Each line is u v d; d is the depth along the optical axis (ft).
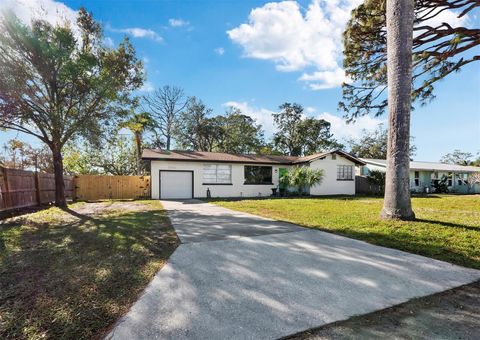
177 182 54.54
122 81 36.27
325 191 63.82
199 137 107.76
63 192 36.29
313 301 8.84
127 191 57.47
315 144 118.11
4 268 12.05
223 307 8.43
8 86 27.99
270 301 8.82
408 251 14.39
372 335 6.98
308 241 16.44
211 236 17.81
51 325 7.54
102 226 21.74
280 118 118.73
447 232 18.03
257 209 32.73
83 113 34.32
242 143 115.03
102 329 7.36
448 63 34.78
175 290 9.65
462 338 6.88
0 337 7.02
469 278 10.86
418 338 6.86
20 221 24.29
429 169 77.77
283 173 63.72
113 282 10.41
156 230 19.80
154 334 7.00
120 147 82.89
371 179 69.26
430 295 9.34
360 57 40.42
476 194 73.77
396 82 22.13
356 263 12.51
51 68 31.63
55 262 12.83
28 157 74.64
